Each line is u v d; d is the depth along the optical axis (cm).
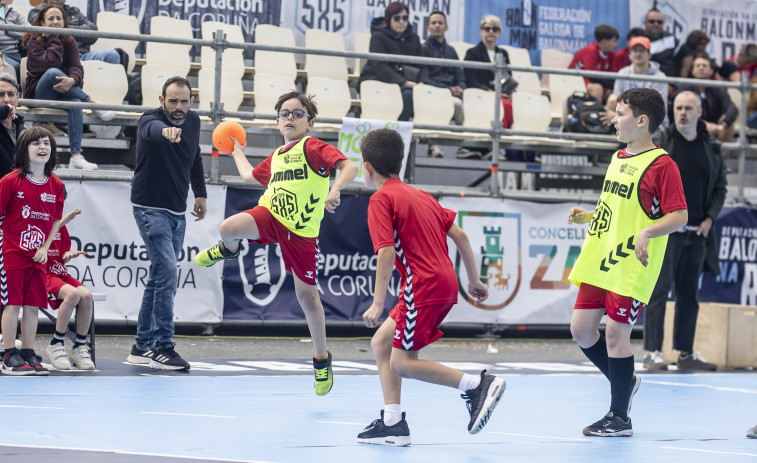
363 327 1783
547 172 1909
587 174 1930
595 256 824
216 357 1425
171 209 1211
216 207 1606
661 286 1435
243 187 1627
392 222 740
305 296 980
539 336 1883
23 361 1127
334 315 1666
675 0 2292
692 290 1456
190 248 1587
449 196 1734
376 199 746
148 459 628
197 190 1265
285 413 884
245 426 795
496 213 1761
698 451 734
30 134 1114
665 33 2156
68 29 1498
